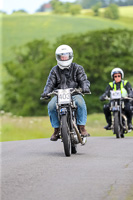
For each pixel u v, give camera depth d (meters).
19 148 30.27
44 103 94.75
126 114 37.66
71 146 25.06
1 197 14.83
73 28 181.50
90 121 69.31
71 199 14.30
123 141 33.47
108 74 96.12
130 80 100.00
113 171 19.00
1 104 97.88
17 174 18.80
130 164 20.89
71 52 24.80
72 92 24.11
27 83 95.06
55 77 25.16
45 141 36.06
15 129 54.88
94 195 14.75
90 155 24.62
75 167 20.14
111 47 97.75
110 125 38.94
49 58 95.69
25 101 95.38
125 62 98.19
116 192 15.18
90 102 91.62
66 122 23.61
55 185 16.33
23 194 15.13
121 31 98.75
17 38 169.62
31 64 98.44
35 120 66.31
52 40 167.12
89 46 96.06
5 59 145.00
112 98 37.09
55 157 23.91
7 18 192.38
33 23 185.88
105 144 31.14
